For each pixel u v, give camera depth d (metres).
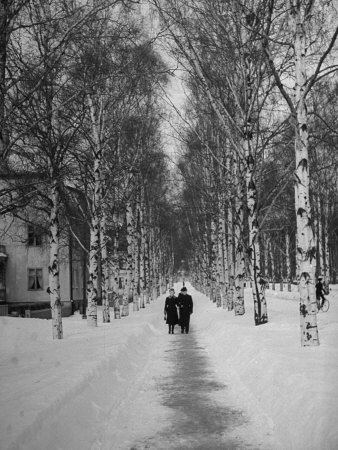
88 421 6.69
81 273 49.34
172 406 8.11
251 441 6.20
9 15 8.21
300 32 10.72
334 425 5.16
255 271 16.05
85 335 16.38
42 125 13.50
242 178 17.62
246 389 8.76
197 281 71.56
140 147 24.88
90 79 12.45
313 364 8.26
